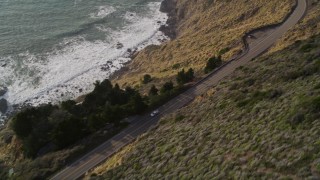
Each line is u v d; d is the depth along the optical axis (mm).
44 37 135000
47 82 116875
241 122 49125
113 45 135125
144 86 98250
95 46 133875
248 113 50812
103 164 65938
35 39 133500
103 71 122875
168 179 45000
